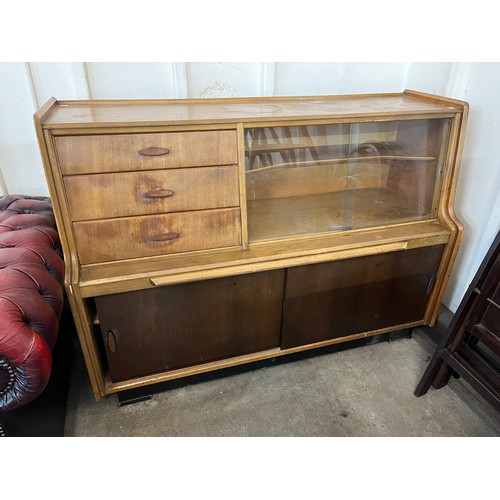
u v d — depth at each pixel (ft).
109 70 5.40
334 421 5.11
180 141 4.12
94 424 5.00
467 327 4.88
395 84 6.66
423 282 5.76
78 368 5.85
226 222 4.56
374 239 5.08
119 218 4.18
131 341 4.71
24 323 3.37
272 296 5.07
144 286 4.31
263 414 5.19
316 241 4.99
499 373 4.58
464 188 6.20
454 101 5.07
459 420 5.15
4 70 5.09
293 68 6.06
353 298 5.49
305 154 5.39
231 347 5.30
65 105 4.88
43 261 4.28
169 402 5.34
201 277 4.39
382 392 5.56
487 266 4.61
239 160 4.37
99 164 3.94
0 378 3.24
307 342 5.66
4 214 5.14
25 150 5.65
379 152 5.77
